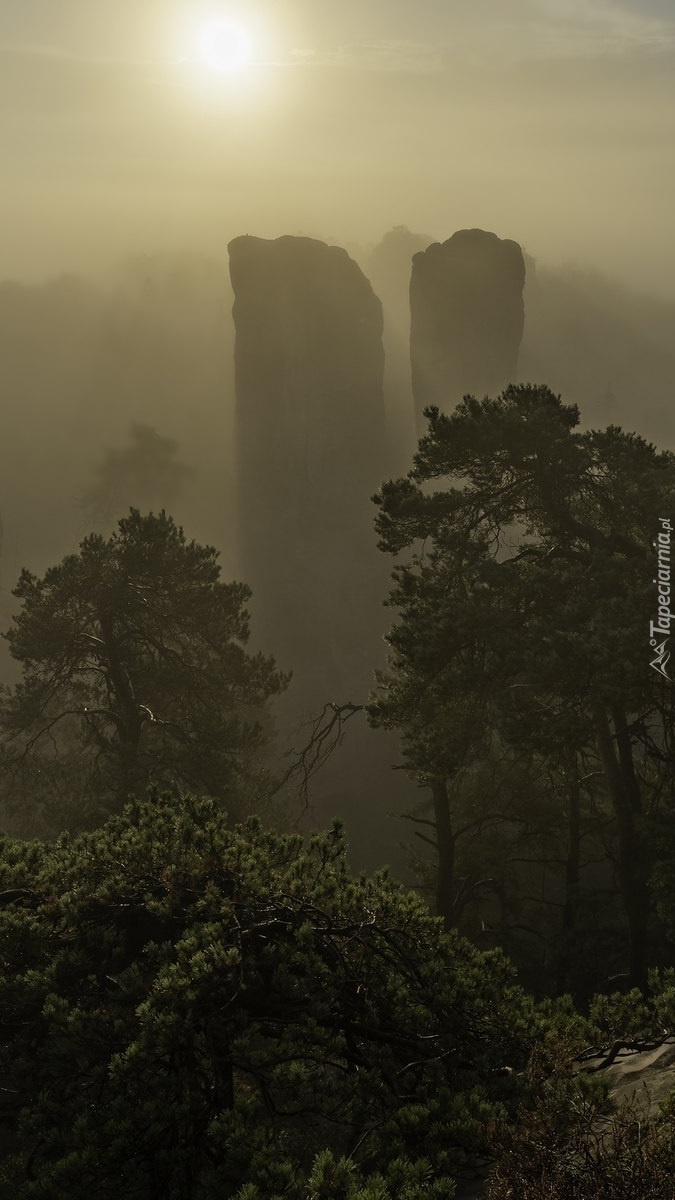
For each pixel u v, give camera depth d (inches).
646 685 1147.9
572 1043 518.3
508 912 1695.4
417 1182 398.0
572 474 1249.4
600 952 1320.1
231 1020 516.1
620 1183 308.8
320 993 524.7
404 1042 535.2
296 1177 412.8
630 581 1150.3
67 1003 528.1
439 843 1464.1
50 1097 498.6
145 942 602.2
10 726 1502.2
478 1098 467.2
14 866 668.1
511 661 1125.7
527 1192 321.4
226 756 1546.5
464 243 6122.1
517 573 1214.9
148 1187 438.6
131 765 1393.9
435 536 1269.7
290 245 5797.2
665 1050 532.1
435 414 1279.5
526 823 1552.7
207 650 1576.0
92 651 1491.1
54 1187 437.1
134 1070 468.8
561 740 1138.0
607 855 1449.3
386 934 590.9
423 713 1298.0
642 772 1478.8
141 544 1462.8
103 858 645.9
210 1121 469.1
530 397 1283.2
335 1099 498.6
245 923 575.8
